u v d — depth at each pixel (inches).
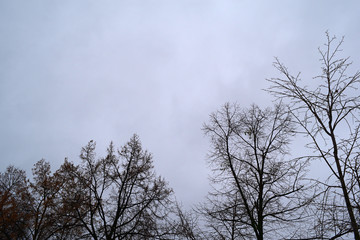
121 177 582.2
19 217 571.5
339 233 182.1
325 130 189.2
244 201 403.2
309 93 199.2
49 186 597.6
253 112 481.4
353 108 185.3
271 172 405.7
